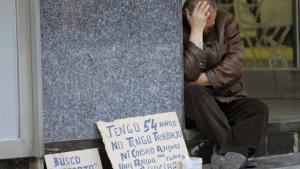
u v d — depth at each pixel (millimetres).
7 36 4438
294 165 5059
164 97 4945
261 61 8242
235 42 5227
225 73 5105
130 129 4711
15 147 4477
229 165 4652
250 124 4812
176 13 4961
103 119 4727
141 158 4660
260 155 5332
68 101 4602
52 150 4551
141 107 4859
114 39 4738
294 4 8281
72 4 4574
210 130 4828
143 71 4859
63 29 4555
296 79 8148
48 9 4496
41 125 4492
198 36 5047
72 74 4605
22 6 4441
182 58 5004
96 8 4656
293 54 8266
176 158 4777
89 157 4625
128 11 4773
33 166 4562
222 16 5238
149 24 4859
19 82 4469
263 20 8258
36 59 4461
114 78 4754
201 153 5074
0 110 4449
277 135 5398
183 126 5000
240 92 5230
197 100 4836
